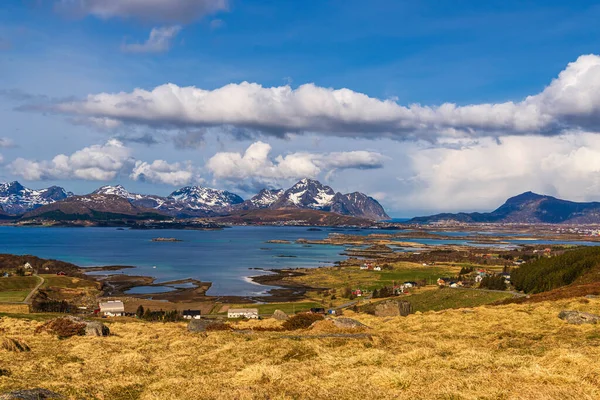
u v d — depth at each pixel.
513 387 17.88
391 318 47.97
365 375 21.52
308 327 40.22
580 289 61.81
